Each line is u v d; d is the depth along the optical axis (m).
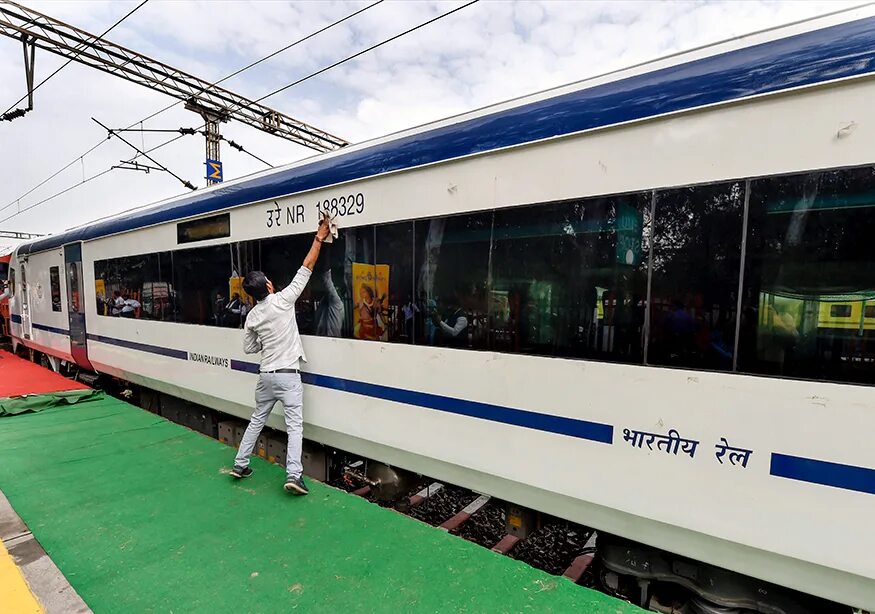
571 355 2.50
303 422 3.97
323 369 3.77
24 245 9.73
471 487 3.01
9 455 4.23
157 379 5.73
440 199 3.00
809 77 1.86
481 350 2.84
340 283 3.61
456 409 2.97
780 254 1.96
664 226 2.21
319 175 3.67
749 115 2.00
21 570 2.50
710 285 2.11
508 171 2.71
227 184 4.61
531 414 2.65
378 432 3.42
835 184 1.85
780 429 1.96
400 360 3.25
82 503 3.29
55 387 7.03
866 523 1.82
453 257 2.95
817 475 1.90
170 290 5.36
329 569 2.50
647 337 2.27
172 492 3.45
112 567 2.55
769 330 1.99
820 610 2.14
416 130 3.21
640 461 2.30
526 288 2.65
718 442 2.10
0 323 13.41
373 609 2.19
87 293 7.17
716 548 2.16
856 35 1.79
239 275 4.45
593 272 2.42
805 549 1.93
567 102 2.50
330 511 3.14
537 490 2.67
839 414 1.85
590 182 2.41
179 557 2.64
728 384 2.06
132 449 4.37
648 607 2.60
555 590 2.28
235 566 2.54
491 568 2.48
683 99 2.13
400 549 2.68
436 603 2.22
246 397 4.46
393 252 3.26
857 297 1.82
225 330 4.62
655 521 2.29
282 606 2.23
